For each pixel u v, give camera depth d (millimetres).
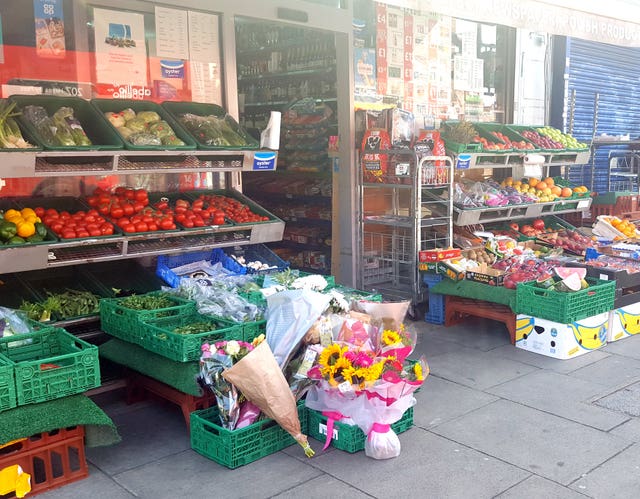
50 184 5109
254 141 5535
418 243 6473
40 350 3895
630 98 10766
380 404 3748
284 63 8281
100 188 5328
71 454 3957
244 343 3861
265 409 3697
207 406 4230
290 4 6176
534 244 7551
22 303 4594
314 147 8094
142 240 5020
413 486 3486
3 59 4777
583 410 4430
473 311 6180
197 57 5730
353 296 5039
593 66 9844
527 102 8945
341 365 3689
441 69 7957
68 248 4641
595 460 3736
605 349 5770
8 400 3258
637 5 6102
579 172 10141
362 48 7121
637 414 4355
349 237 7066
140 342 4270
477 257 6645
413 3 4469
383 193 7344
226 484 3545
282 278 5184
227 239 5434
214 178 6059
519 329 5777
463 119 8312
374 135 6754
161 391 4379
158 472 3699
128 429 4309
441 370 5234
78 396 3561
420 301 6664
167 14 5504
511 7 5027
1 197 4875
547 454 3816
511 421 4270
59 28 4996
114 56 5285
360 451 3904
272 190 8695
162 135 5039
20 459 3391
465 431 4137
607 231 7887
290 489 3479
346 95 6875
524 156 7539
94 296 4852
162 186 5746
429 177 6586
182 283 4906
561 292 5367
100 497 3432
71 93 5109
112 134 4805
